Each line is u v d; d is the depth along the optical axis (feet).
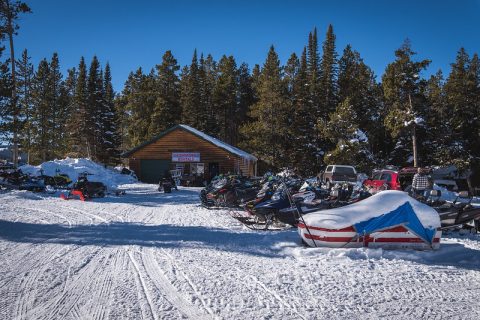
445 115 110.32
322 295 15.94
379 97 131.64
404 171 53.36
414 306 14.90
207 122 172.04
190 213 42.57
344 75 142.20
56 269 19.45
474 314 14.17
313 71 155.94
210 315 13.80
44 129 144.15
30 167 84.23
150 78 184.85
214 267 19.86
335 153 106.22
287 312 14.14
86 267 19.84
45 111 144.46
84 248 24.17
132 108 179.32
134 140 173.68
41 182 64.34
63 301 15.15
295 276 18.39
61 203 50.37
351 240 23.47
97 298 15.47
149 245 25.18
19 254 22.52
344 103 109.09
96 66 147.64
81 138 145.89
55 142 149.69
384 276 18.60
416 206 24.18
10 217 37.04
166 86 172.65
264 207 31.42
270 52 172.24
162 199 58.80
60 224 33.65
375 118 130.72
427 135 113.50
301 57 182.70
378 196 25.13
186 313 13.97
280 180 38.22
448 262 21.36
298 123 129.49
